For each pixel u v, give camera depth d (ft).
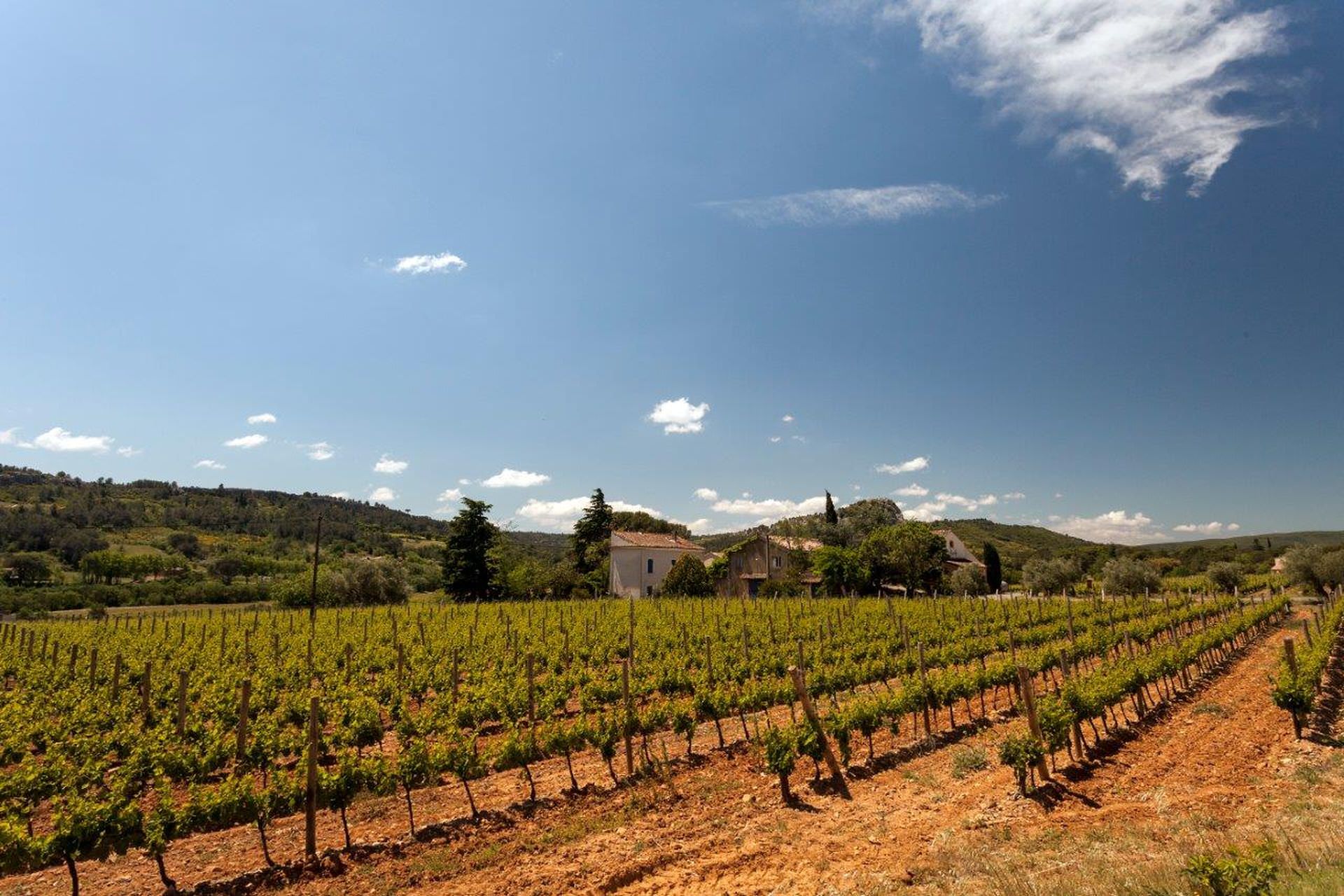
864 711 42.19
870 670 64.44
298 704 49.37
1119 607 130.21
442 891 26.37
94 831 25.45
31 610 161.89
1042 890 22.34
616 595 219.61
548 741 38.65
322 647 82.69
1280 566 171.53
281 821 33.45
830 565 191.72
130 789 34.40
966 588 193.88
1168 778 37.22
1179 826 29.45
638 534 233.35
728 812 34.12
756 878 26.76
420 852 29.89
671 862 28.48
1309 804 31.19
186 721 46.24
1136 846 27.14
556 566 239.09
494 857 29.17
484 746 46.55
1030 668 59.82
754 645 81.30
